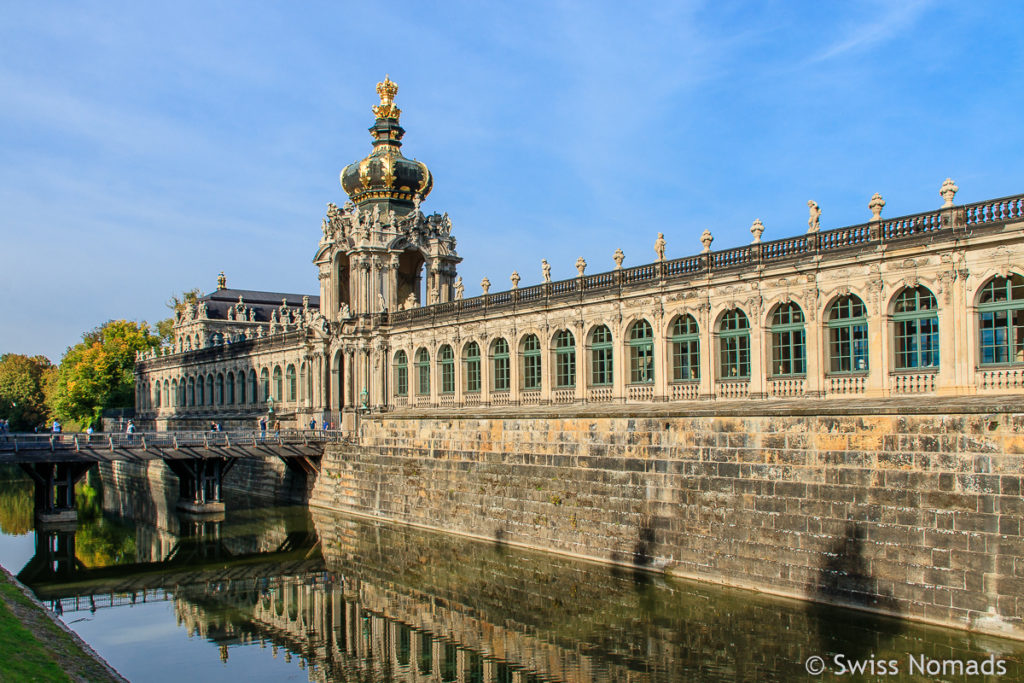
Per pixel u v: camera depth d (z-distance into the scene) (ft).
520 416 163.53
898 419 106.32
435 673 100.63
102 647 111.96
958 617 99.19
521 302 187.11
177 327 448.24
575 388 173.88
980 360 112.47
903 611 104.06
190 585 147.02
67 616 127.54
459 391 208.03
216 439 214.07
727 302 144.46
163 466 303.27
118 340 474.49
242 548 178.19
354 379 242.58
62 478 209.36
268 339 303.68
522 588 132.57
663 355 155.33
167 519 219.61
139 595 140.46
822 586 112.57
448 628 117.08
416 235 250.78
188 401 382.22
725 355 146.61
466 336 205.67
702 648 100.27
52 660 90.02
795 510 116.57
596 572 137.28
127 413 447.42
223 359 345.31
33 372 530.68
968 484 99.50
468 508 175.94
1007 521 95.96
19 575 155.43
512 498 164.45
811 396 130.93
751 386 139.85
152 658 106.93
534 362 186.39
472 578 141.49
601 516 145.18
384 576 148.15
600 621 112.98
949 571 100.48
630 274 163.02
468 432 177.06
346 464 219.20
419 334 224.12
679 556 131.54
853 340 127.75
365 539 180.24
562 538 152.56
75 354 474.90
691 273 149.89
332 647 111.04
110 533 198.18
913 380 119.14
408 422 196.03
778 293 136.46
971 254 112.57
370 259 244.63
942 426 102.17
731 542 124.47
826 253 129.70
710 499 127.65
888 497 106.73
